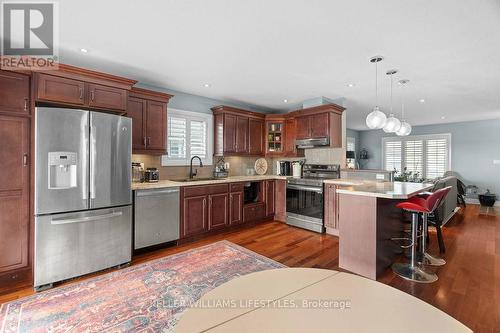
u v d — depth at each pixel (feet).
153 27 7.18
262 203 15.17
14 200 7.53
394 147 27.86
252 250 10.67
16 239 7.57
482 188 22.40
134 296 6.97
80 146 8.09
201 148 14.70
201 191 12.17
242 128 15.53
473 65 9.82
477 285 7.68
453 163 23.90
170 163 13.33
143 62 9.75
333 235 12.84
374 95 14.40
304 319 2.37
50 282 7.61
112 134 8.79
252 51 8.75
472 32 7.31
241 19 6.76
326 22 6.88
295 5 6.14
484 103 16.20
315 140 14.40
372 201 8.26
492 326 5.82
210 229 12.52
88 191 8.24
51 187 7.69
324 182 13.15
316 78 11.50
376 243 8.21
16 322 5.83
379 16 6.57
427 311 2.48
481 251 10.49
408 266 9.03
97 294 7.07
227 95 14.49
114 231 8.87
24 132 7.67
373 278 8.19
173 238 11.12
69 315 6.11
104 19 6.77
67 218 7.89
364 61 9.54
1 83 7.29
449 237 12.39
